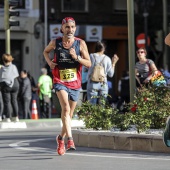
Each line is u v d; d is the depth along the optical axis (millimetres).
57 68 26422
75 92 26547
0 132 43156
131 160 25156
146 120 29734
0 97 52469
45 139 35250
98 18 85812
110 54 87062
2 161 25625
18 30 80188
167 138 22484
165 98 31156
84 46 26516
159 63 85562
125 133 28688
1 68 49062
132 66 35812
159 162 24453
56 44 26375
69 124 26234
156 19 88250
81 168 23250
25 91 58188
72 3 84188
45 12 77000
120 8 86938
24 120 51469
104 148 29344
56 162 25031
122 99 62562
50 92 60062
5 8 49375
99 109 31641
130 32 36000
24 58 81000
